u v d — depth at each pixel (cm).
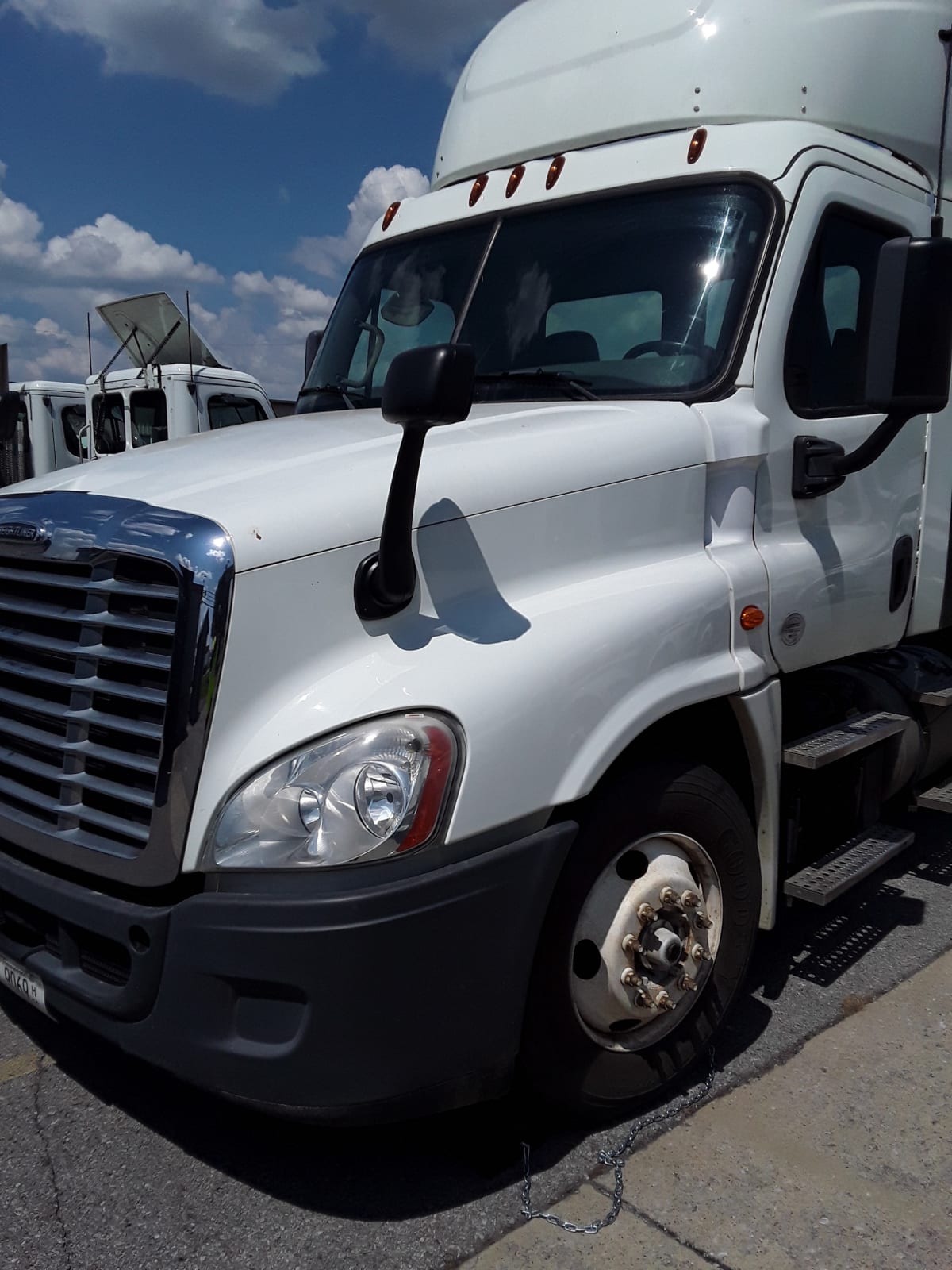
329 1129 308
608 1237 264
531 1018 276
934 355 314
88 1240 266
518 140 415
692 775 307
